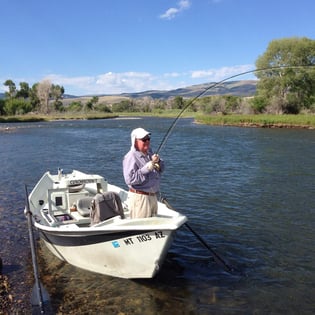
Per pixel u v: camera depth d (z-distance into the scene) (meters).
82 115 84.19
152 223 5.51
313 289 5.74
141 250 5.49
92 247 5.87
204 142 26.91
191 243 7.49
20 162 18.59
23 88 104.25
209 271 6.32
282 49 55.53
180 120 62.78
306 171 15.04
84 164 17.75
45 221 6.96
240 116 48.69
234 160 18.14
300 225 8.56
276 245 7.42
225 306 5.25
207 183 12.88
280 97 57.03
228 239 7.72
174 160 18.27
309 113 54.50
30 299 5.40
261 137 30.75
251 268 6.44
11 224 8.67
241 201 10.55
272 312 5.11
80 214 7.08
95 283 5.88
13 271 6.34
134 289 5.69
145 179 5.61
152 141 27.88
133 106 105.81
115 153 21.66
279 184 12.67
